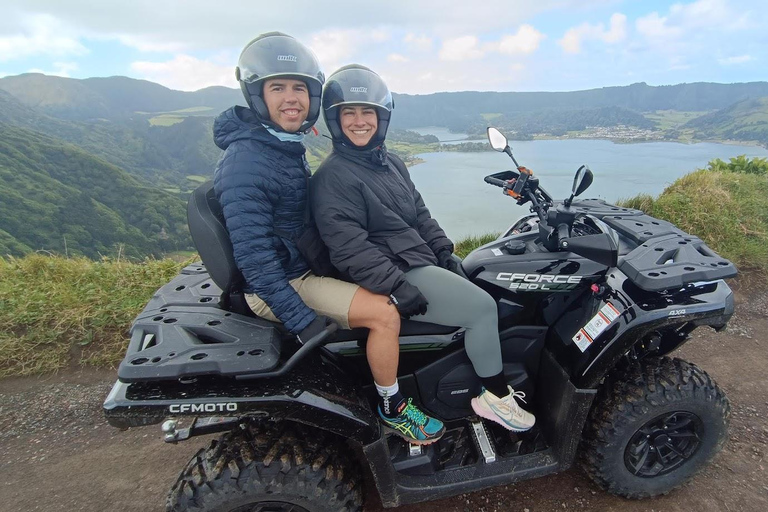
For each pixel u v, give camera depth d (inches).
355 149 84.4
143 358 71.2
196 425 85.4
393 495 86.7
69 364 147.6
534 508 95.3
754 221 240.5
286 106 75.3
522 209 399.5
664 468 95.0
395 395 86.9
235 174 73.7
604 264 82.2
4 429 122.3
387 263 80.1
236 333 77.8
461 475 90.2
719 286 90.6
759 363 142.7
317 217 81.9
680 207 247.6
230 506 74.5
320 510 77.5
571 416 89.1
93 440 119.2
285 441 78.2
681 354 148.5
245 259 73.6
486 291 96.3
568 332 93.4
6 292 170.6
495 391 91.7
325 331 75.2
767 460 105.2
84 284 180.9
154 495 101.9
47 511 98.1
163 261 199.8
